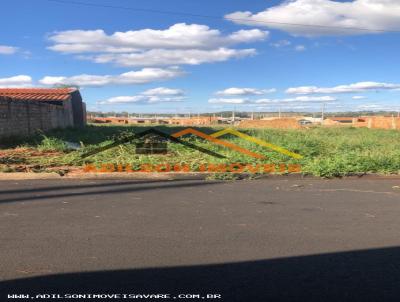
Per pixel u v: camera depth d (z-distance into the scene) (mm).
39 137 18609
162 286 3857
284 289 3828
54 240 5137
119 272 4160
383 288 3867
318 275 4145
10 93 30141
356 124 44625
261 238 5297
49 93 30844
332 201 7641
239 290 3795
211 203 7348
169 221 6078
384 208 7082
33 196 7781
